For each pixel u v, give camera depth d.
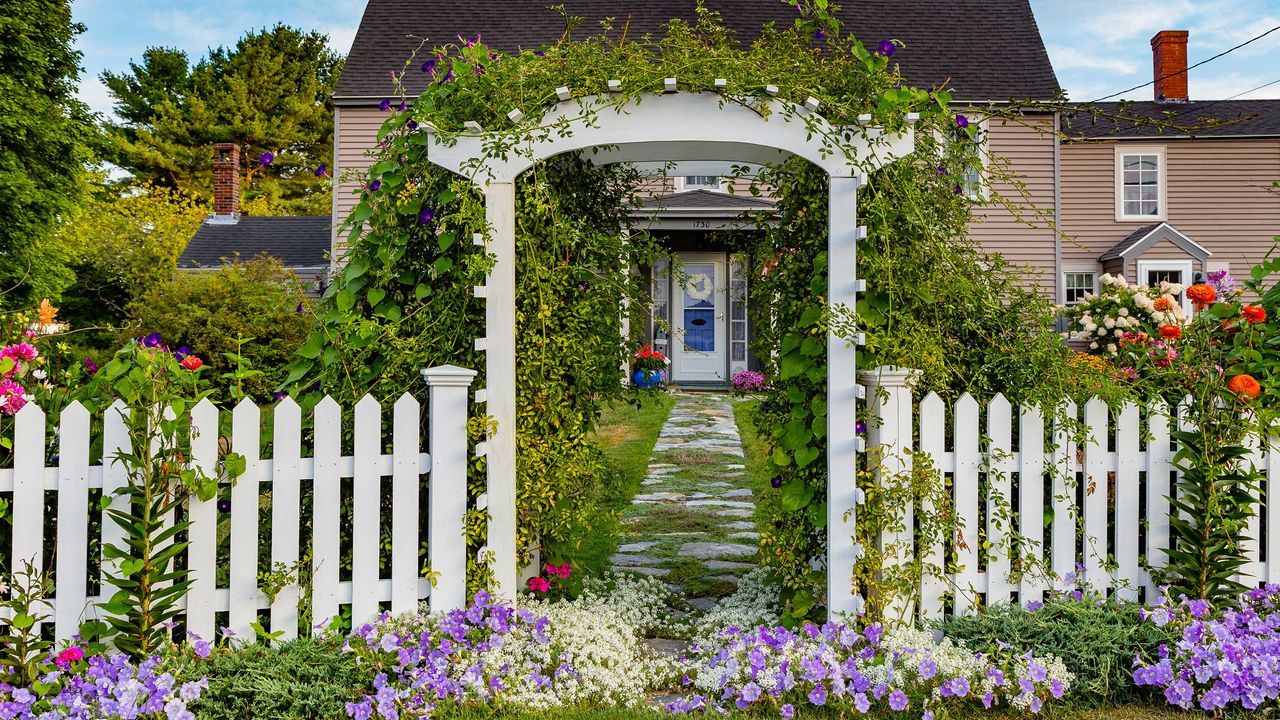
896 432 3.11
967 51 14.21
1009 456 3.14
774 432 3.41
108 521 2.75
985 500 3.42
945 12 14.89
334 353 3.29
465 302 3.24
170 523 2.82
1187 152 16.67
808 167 3.28
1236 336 3.23
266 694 2.58
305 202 28.09
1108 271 16.41
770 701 2.79
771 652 2.91
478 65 3.33
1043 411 3.13
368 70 13.38
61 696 2.52
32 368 3.14
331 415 2.95
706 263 14.17
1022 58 14.15
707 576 4.49
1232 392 3.06
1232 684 2.69
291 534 2.91
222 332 11.73
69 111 15.38
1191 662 2.75
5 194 13.65
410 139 3.31
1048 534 3.30
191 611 2.84
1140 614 3.01
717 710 2.74
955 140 3.50
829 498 3.10
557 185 3.68
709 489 6.86
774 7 14.51
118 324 16.14
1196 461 3.10
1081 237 16.61
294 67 30.00
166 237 17.69
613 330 4.06
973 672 2.78
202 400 2.80
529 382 3.32
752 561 4.80
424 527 3.21
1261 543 3.35
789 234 3.49
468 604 3.13
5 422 2.78
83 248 16.72
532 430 3.35
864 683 2.70
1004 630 2.96
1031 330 3.45
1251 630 2.90
